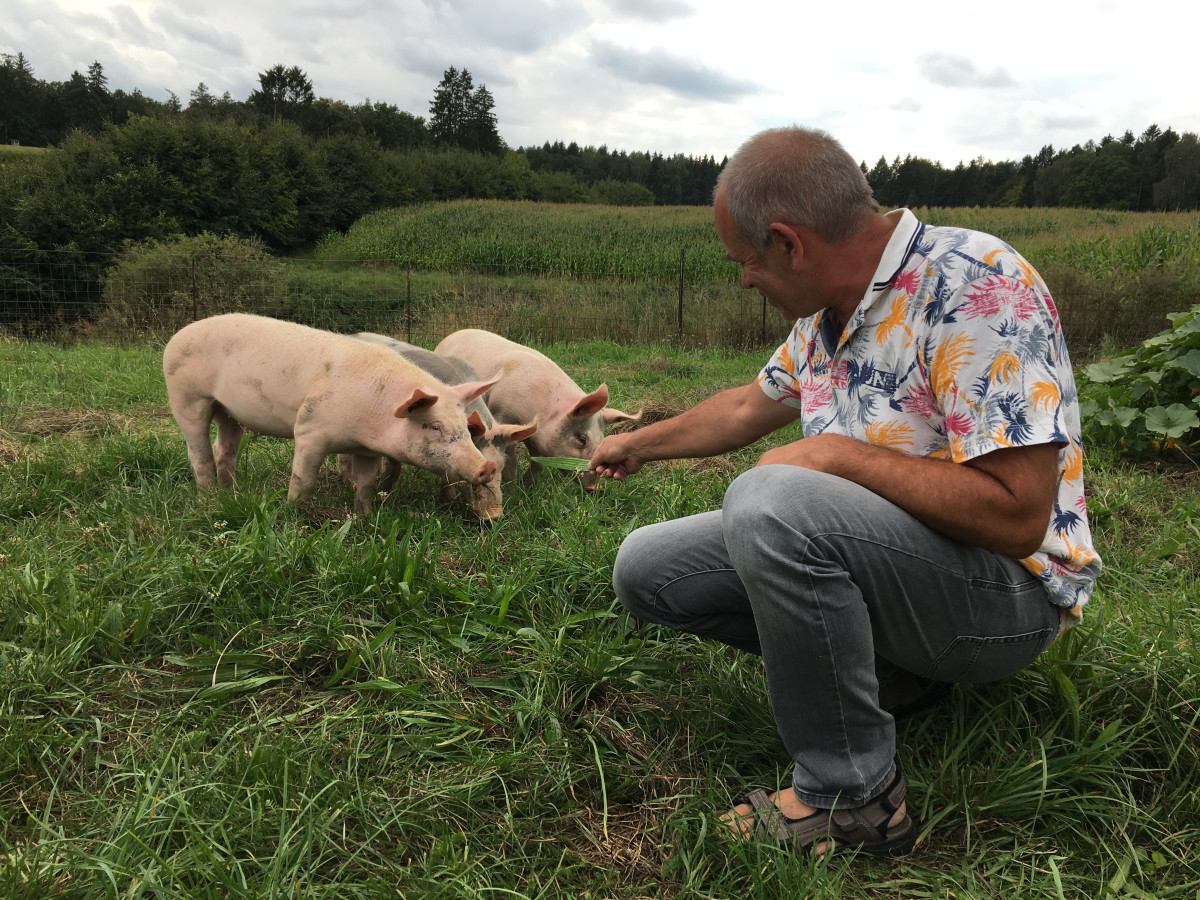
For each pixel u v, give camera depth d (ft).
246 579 9.04
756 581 5.57
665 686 7.97
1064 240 65.05
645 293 54.13
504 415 16.76
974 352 5.39
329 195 148.97
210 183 111.04
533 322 44.32
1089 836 6.11
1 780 6.23
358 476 13.52
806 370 7.04
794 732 5.90
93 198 95.76
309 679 7.96
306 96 301.43
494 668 8.20
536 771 6.60
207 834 5.67
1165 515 12.89
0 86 339.77
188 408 13.64
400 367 12.85
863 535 5.51
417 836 5.99
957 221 119.85
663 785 6.69
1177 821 6.20
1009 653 6.11
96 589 8.66
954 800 6.42
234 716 7.24
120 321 43.55
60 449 14.39
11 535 10.68
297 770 6.40
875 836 5.84
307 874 5.30
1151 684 7.29
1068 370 5.86
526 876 5.68
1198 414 15.84
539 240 96.94
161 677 7.83
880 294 5.83
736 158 5.97
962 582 5.75
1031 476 5.28
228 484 14.39
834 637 5.53
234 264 50.52
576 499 13.44
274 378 12.80
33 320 59.98
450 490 14.26
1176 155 290.15
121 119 353.31
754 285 6.29
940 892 5.61
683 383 26.91
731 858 5.78
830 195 5.63
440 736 7.06
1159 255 47.75
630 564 7.16
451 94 354.13
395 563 9.38
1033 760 6.66
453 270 91.81
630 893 5.57
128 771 6.42
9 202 89.81
